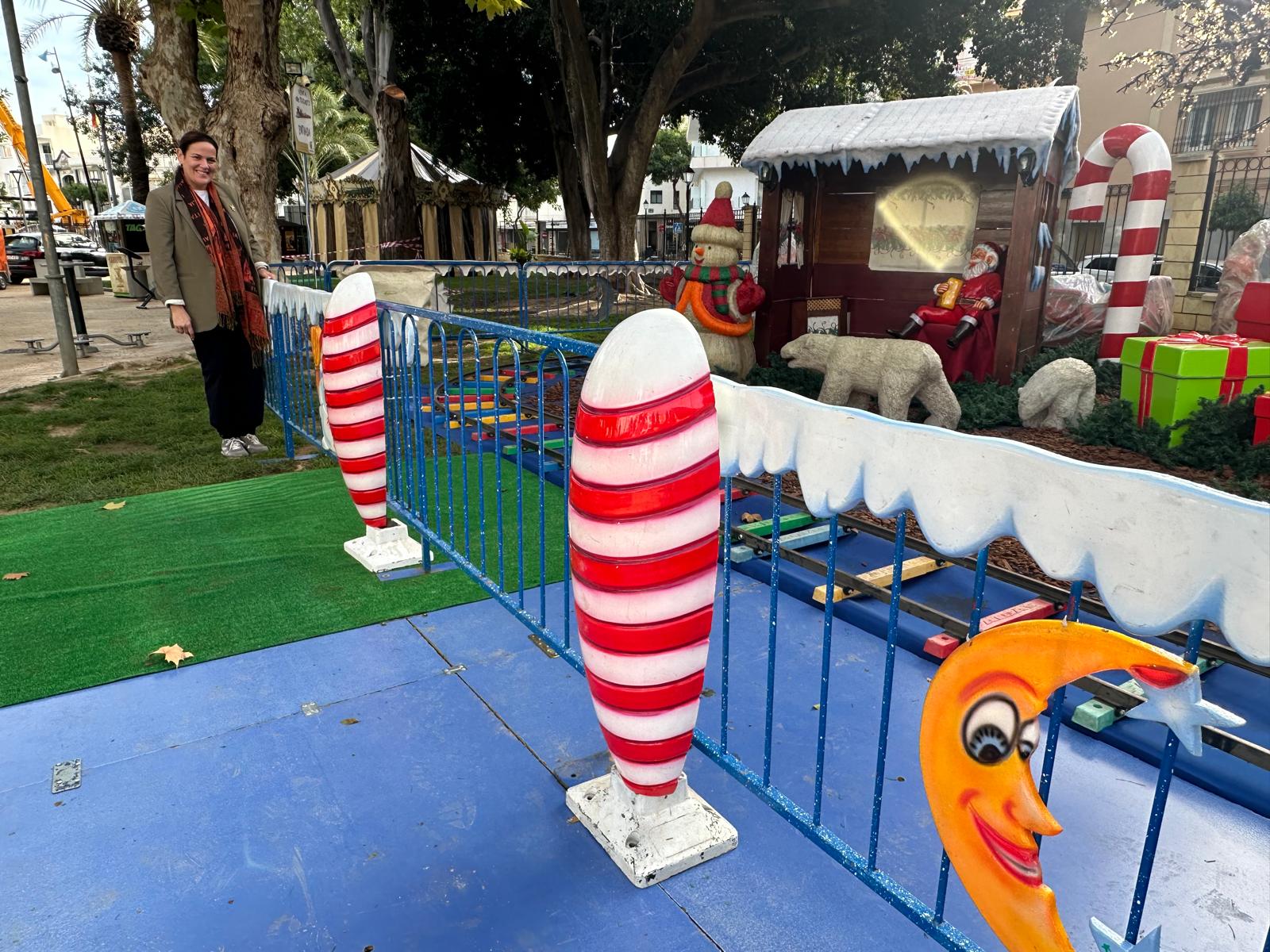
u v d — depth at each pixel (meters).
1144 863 1.25
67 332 9.38
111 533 4.62
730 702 2.95
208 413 7.54
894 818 2.35
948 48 16.78
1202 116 16.58
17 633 3.46
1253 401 5.70
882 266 8.47
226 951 1.93
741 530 4.19
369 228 26.27
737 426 1.97
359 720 2.86
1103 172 8.06
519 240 52.97
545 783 2.54
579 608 2.05
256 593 3.85
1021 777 1.31
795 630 3.49
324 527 4.73
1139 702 2.68
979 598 1.38
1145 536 1.11
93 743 2.72
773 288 8.19
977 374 7.40
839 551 4.09
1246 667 2.88
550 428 6.59
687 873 2.17
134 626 3.53
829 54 18.72
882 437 1.55
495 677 3.15
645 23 17.59
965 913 2.00
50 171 49.41
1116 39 18.67
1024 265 7.01
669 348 1.82
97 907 2.05
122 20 19.17
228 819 2.37
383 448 4.05
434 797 2.47
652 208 55.25
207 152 5.32
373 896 2.10
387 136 20.34
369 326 3.83
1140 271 7.76
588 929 1.99
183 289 5.52
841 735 2.75
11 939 1.96
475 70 20.27
